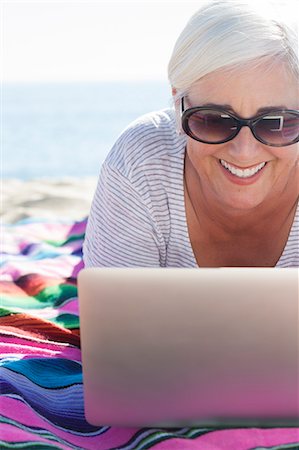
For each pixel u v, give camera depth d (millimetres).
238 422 1922
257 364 1848
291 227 2430
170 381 1871
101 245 2543
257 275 1785
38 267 3348
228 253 2512
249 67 2041
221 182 2223
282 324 1812
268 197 2307
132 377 1869
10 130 16391
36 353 2512
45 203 4828
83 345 1846
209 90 2094
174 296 1797
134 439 1950
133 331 1825
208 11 2078
